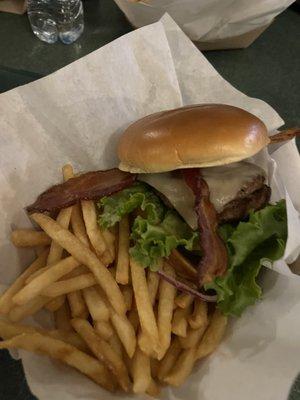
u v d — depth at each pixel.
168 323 0.20
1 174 0.23
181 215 0.22
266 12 0.32
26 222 0.24
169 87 0.27
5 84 0.28
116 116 0.26
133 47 0.27
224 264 0.20
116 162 0.27
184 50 0.28
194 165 0.21
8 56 0.34
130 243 0.22
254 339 0.20
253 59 0.36
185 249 0.23
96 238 0.21
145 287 0.20
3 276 0.22
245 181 0.22
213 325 0.21
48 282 0.20
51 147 0.25
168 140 0.21
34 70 0.33
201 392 0.19
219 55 0.36
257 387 0.19
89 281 0.21
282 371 0.19
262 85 0.34
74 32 0.35
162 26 0.27
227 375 0.20
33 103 0.24
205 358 0.21
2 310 0.20
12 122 0.24
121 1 0.32
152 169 0.22
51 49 0.34
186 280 0.22
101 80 0.26
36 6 0.34
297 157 0.26
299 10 0.40
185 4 0.30
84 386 0.19
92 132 0.26
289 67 0.35
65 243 0.21
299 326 0.20
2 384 0.19
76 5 0.34
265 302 0.21
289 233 0.20
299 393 0.19
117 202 0.23
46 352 0.18
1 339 0.20
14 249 0.23
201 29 0.32
